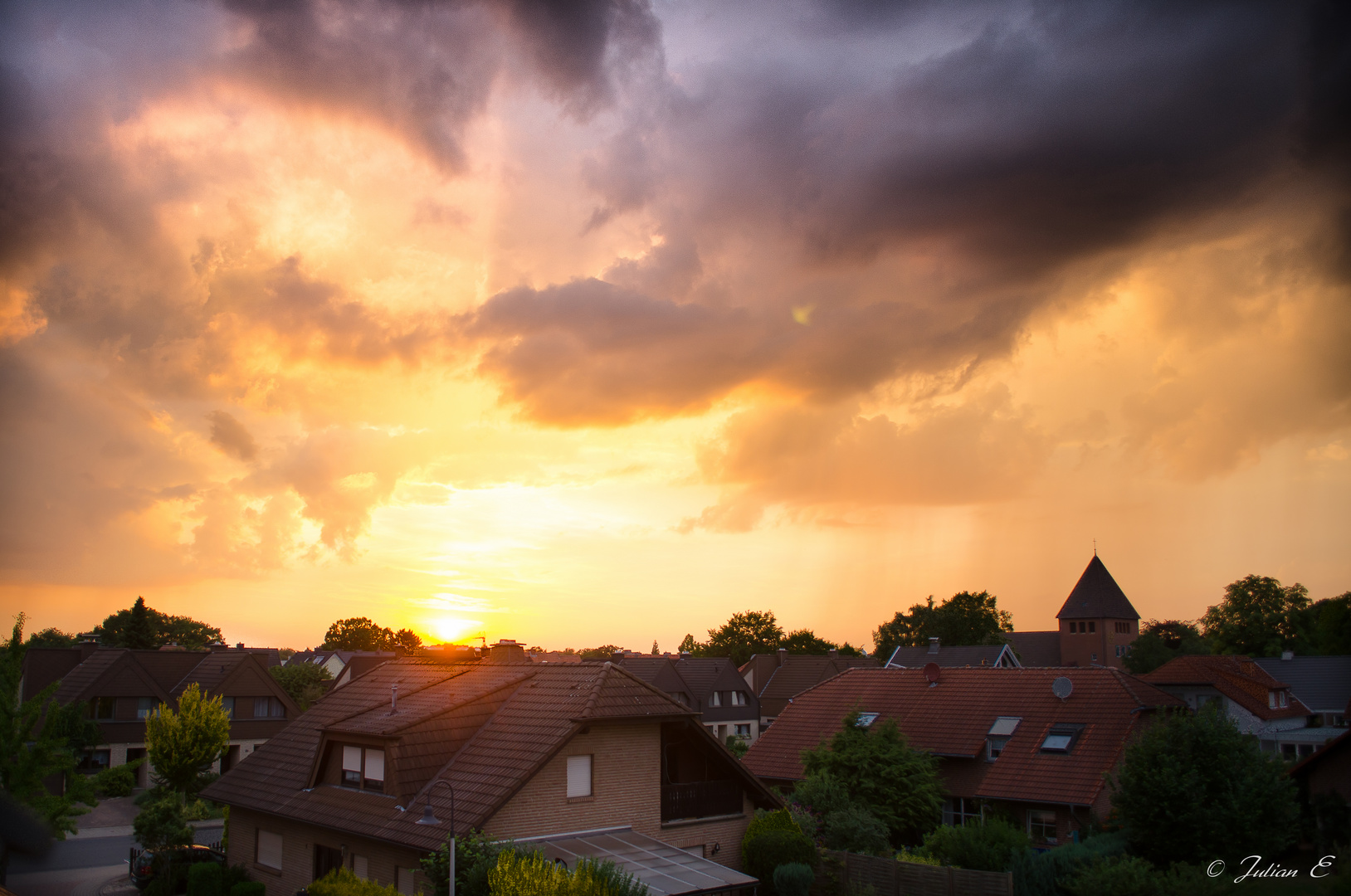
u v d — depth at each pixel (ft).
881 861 79.97
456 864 61.93
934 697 123.65
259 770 95.86
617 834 73.92
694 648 453.99
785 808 86.53
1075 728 106.42
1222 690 161.48
